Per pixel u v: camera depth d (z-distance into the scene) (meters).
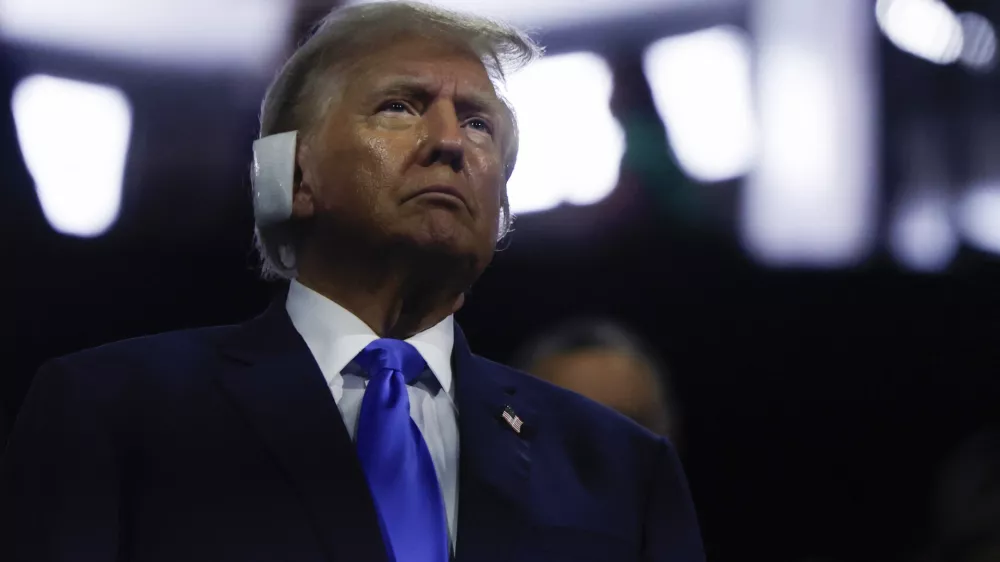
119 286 6.18
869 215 6.73
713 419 7.38
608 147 6.59
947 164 6.74
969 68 6.69
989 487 3.87
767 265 6.85
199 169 6.11
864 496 7.37
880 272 6.88
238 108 6.05
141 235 6.12
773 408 7.37
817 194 6.71
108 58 5.90
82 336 6.14
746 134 6.63
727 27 6.56
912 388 7.19
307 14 5.92
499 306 7.10
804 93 6.64
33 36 5.76
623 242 6.77
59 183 5.92
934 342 7.07
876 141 6.69
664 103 6.58
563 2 6.39
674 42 6.54
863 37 6.62
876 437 7.32
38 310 6.06
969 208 6.77
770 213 6.71
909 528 7.29
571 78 6.54
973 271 6.83
